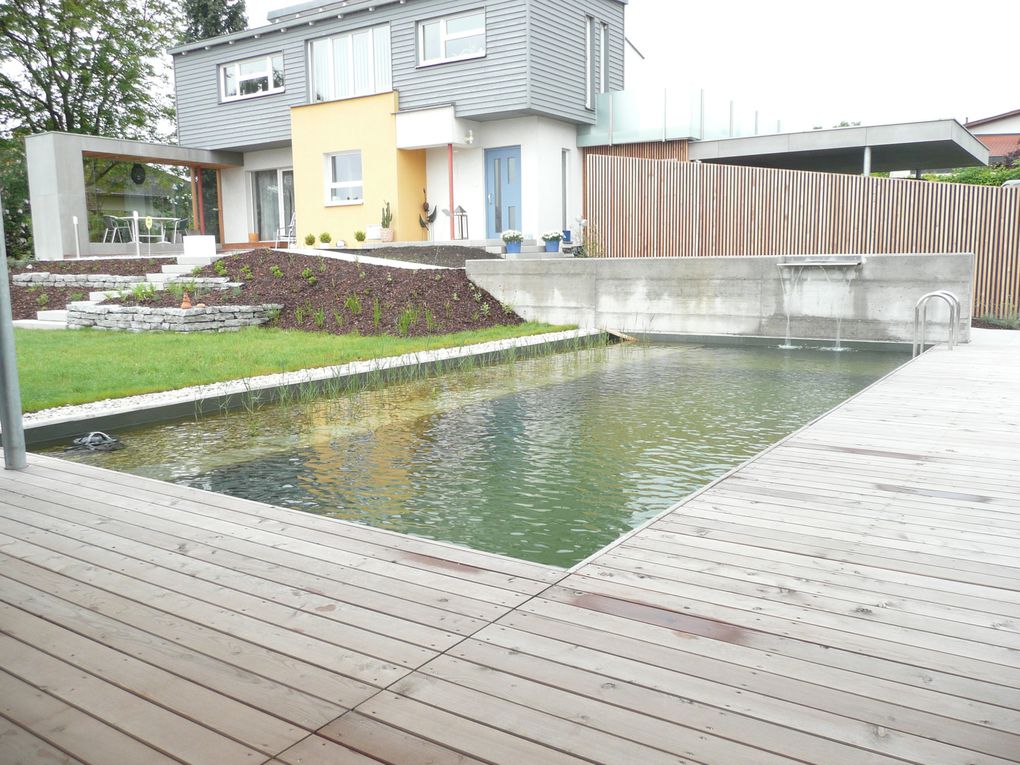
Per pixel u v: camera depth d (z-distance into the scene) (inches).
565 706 70.9
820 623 86.4
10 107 899.4
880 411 207.2
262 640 85.0
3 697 74.5
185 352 333.4
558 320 469.4
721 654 79.8
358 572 104.0
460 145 648.4
